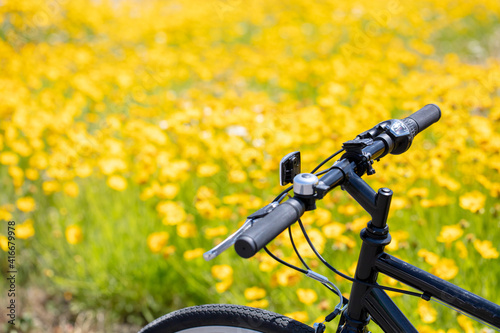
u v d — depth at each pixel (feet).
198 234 8.41
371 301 3.82
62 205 9.61
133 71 14.32
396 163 9.07
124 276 8.17
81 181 10.08
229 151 9.16
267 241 2.88
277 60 14.97
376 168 8.97
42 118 10.22
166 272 8.15
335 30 18.70
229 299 7.54
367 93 11.51
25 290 8.61
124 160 10.12
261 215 3.20
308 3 21.07
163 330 4.61
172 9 21.15
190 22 19.04
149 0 22.02
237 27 19.54
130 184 9.62
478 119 9.07
